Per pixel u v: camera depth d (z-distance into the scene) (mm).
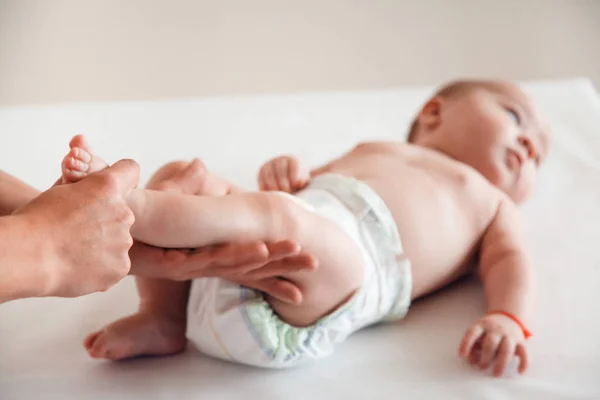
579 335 1062
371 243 1064
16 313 1127
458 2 2291
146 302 1060
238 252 869
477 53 2338
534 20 2312
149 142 1652
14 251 670
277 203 917
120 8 2252
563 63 2338
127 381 984
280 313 986
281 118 1777
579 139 1653
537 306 1129
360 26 2311
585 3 2305
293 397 948
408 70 2346
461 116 1433
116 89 2322
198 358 1042
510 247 1184
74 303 1152
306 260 894
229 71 2338
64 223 707
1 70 2285
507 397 946
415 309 1160
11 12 2246
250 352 974
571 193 1458
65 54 2287
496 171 1373
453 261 1186
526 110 1438
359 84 2354
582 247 1277
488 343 1005
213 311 982
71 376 994
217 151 1629
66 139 1632
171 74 2330
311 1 2281
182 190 967
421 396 951
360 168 1233
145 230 842
